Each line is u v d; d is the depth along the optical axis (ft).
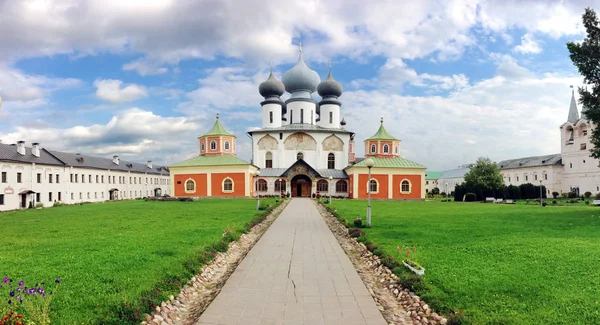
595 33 82.89
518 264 31.04
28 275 28.09
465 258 33.50
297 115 213.66
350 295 25.61
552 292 23.59
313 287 27.35
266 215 80.38
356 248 43.14
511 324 18.94
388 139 187.01
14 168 147.23
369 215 57.62
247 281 28.78
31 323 17.85
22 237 48.47
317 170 192.85
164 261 31.81
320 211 96.02
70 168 182.60
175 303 23.97
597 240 43.04
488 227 55.83
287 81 219.20
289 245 44.50
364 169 177.37
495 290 24.17
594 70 82.17
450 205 121.19
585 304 21.45
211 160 180.45
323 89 214.69
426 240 43.57
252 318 21.42
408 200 167.43
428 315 21.61
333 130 199.41
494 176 167.22
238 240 47.01
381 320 21.31
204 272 31.32
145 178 265.34
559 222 62.69
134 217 74.95
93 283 25.84
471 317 20.10
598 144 85.76
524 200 167.84
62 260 33.14
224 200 146.92
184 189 177.47
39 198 160.86
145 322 20.35
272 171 192.13
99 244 41.60
